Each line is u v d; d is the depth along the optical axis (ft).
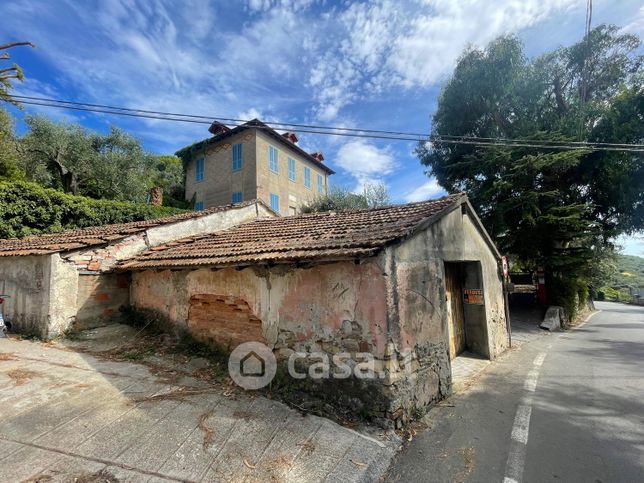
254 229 25.99
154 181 90.48
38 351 18.37
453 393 17.07
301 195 89.81
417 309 14.87
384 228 15.69
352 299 13.42
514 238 44.09
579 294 54.75
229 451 10.23
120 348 19.27
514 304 49.90
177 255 20.70
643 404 15.38
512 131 48.88
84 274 22.53
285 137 86.94
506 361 23.67
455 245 20.31
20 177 55.21
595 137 44.78
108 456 9.75
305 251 14.37
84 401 12.82
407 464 10.59
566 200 44.96
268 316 15.90
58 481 8.64
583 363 22.95
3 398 12.69
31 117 62.44
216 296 18.39
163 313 21.66
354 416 12.74
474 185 49.49
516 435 12.46
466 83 49.19
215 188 81.25
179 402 13.05
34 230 39.55
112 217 49.24
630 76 47.34
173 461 9.67
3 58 30.76
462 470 10.25
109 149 71.20
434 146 54.19
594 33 45.96
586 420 13.74
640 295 111.96
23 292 22.70
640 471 10.11
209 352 18.22
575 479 9.75
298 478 9.23
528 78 48.08
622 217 45.09
